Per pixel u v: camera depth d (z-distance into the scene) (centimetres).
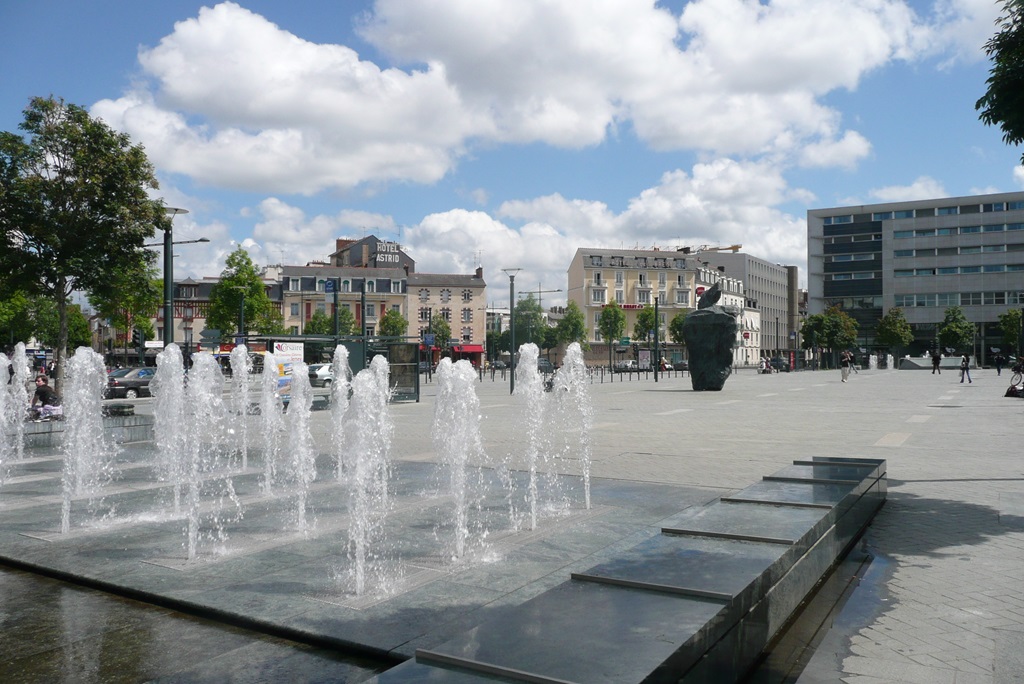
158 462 1238
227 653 453
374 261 11588
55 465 1228
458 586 564
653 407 2564
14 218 2044
